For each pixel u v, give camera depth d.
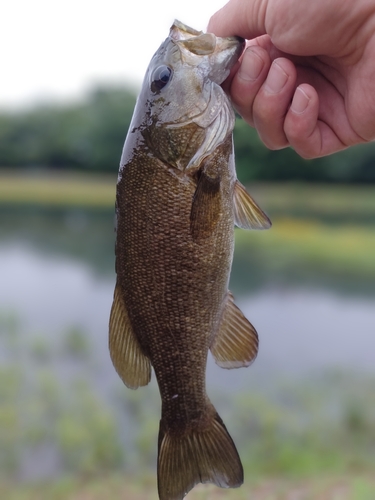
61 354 1.13
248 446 0.75
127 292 0.25
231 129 0.25
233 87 0.27
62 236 3.05
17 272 2.13
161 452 0.26
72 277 2.05
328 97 0.29
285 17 0.25
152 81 0.25
